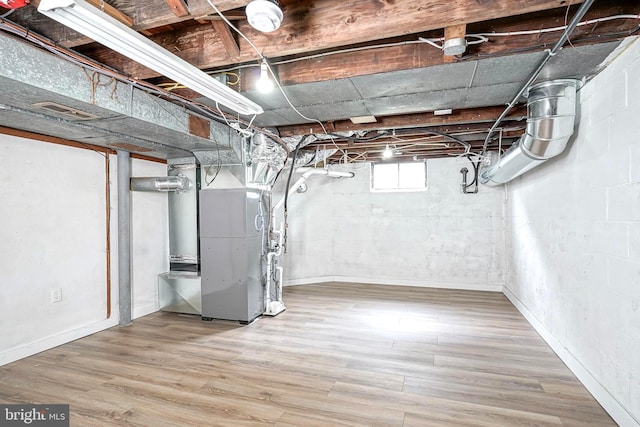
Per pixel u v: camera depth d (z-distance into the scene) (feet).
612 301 6.74
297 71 7.33
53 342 10.18
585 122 7.80
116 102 7.34
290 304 14.90
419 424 6.48
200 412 6.90
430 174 18.47
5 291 9.09
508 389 7.72
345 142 14.40
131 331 11.59
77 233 11.02
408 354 9.60
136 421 6.63
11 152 9.22
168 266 14.55
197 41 6.66
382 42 6.75
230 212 12.25
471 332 11.33
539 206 11.26
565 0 4.73
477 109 10.07
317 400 7.32
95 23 4.25
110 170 12.18
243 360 9.25
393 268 19.15
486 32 6.15
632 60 5.98
